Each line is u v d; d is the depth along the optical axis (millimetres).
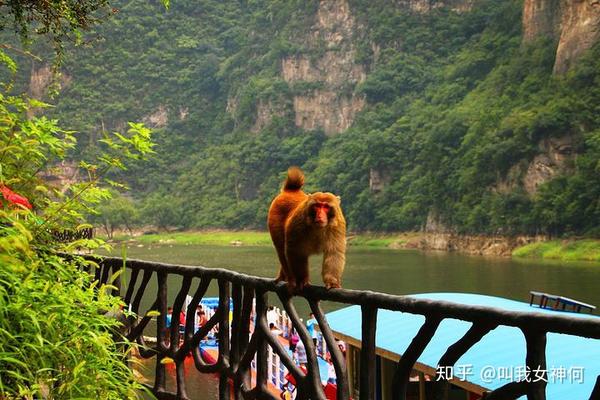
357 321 12812
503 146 92312
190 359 17625
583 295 43406
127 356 5004
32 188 4898
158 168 179250
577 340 9516
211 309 20656
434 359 9523
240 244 132875
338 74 162250
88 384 3949
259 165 155750
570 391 7742
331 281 3822
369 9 167250
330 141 151250
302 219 3922
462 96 130000
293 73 171750
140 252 105875
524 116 94938
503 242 88688
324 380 13078
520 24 134250
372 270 64375
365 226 118375
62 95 194875
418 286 50469
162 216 153500
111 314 5133
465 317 3020
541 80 108500
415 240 104375
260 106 170625
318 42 169625
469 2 161625
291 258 3992
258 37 195625
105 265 5945
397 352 10180
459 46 153625
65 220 4840
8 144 4758
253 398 4293
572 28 102625
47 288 3977
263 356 4266
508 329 10211
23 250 3766
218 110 197125
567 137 88375
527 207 88188
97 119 191875
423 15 161375
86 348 4137
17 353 3621
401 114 142000
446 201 100750
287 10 185750
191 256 94625
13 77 5906
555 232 83750
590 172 81562
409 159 117688
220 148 172875
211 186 161000
